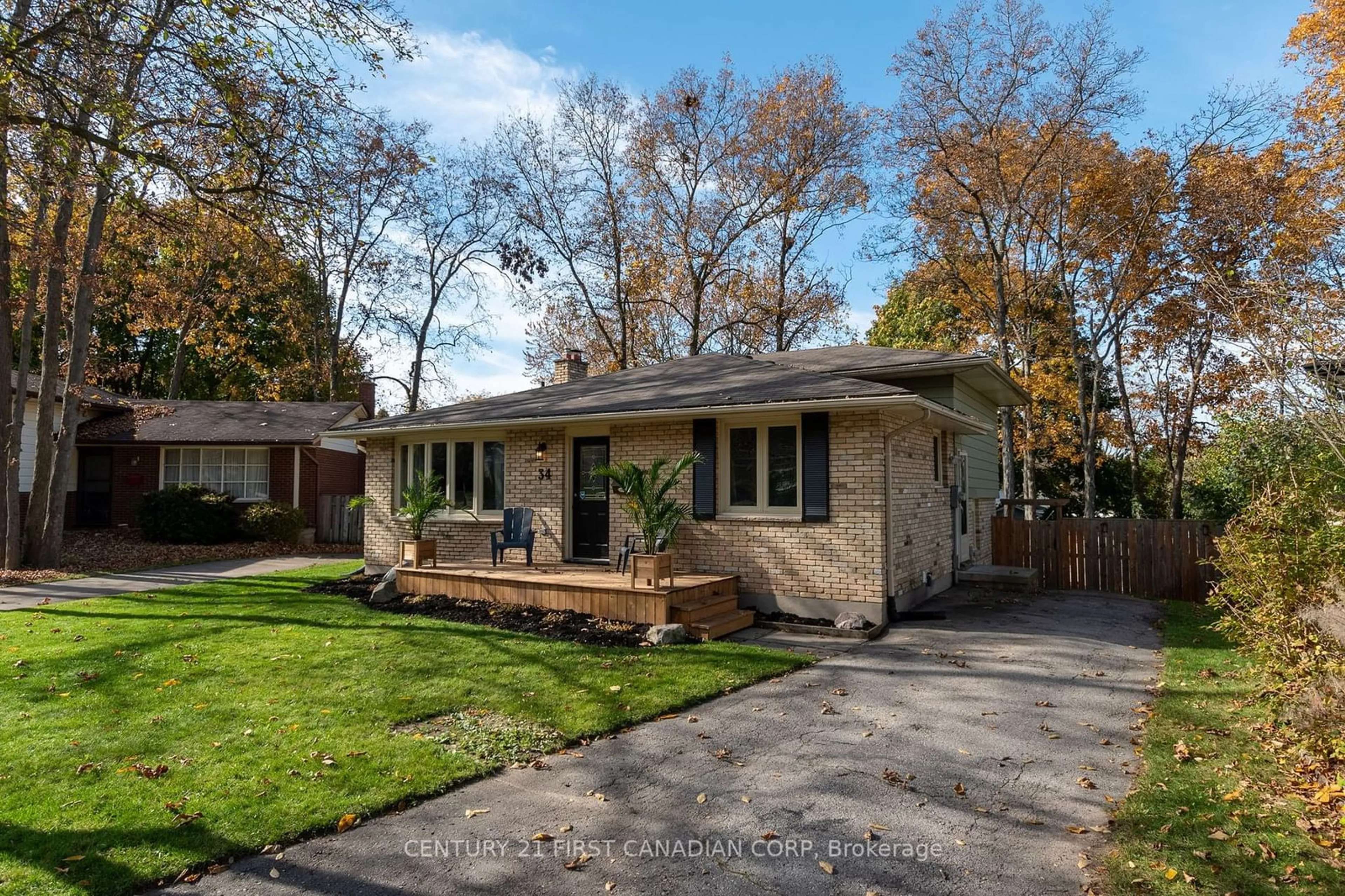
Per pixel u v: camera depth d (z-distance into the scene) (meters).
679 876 3.68
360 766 4.93
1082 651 8.44
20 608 11.04
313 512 22.98
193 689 6.74
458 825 4.21
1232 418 17.86
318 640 8.76
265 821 4.12
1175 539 13.00
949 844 4.00
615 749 5.42
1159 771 4.88
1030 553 14.50
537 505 12.85
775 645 8.87
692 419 11.21
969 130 22.33
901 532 10.78
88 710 6.12
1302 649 5.13
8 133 9.26
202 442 22.20
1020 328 24.92
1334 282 7.48
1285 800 4.37
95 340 22.58
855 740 5.60
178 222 10.90
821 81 27.09
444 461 14.05
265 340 34.75
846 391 9.78
